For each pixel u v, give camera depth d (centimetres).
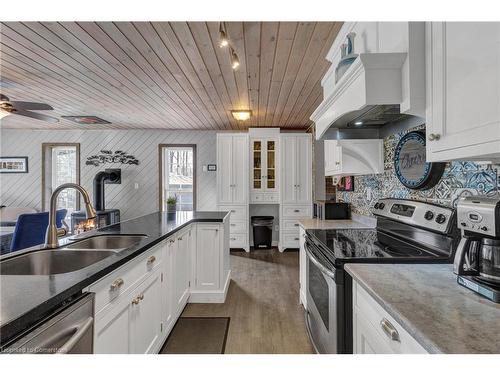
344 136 237
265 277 369
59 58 253
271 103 394
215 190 587
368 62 125
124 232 210
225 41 195
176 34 213
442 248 146
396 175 210
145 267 166
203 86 324
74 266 160
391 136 221
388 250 155
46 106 302
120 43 226
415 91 119
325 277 158
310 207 501
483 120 86
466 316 83
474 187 137
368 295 115
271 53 242
